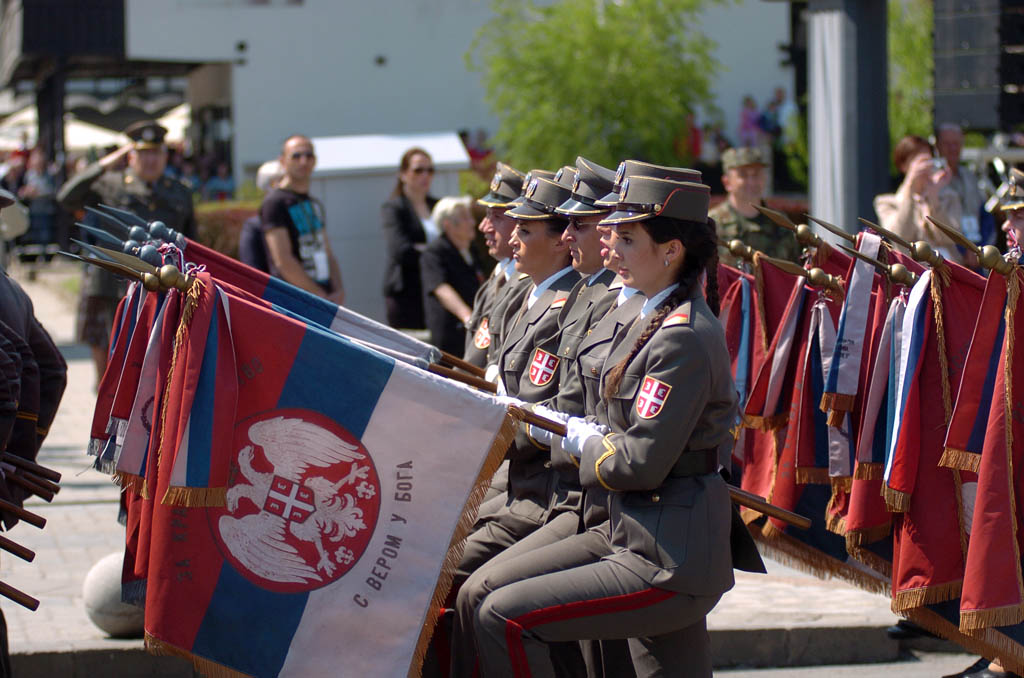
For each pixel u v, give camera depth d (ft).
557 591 18.95
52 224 117.70
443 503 19.61
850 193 50.75
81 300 49.98
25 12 122.11
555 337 22.40
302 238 43.06
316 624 19.45
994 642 22.30
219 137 143.64
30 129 170.71
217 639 19.39
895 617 29.27
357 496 19.60
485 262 44.45
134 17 128.06
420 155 45.83
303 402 19.61
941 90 50.98
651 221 18.85
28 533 35.83
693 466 19.11
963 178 42.34
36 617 28.35
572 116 126.21
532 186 23.15
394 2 138.51
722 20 147.95
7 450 22.72
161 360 20.02
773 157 125.59
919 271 25.00
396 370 19.61
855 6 50.29
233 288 20.31
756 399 27.37
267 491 19.54
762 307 28.84
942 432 22.84
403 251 45.34
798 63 149.28
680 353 18.63
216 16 132.46
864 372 25.16
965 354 22.76
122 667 26.13
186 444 19.04
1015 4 49.44
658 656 19.90
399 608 19.48
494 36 131.85
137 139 47.01
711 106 132.57
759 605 30.27
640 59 125.80
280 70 136.05
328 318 22.95
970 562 21.77
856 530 24.36
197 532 19.44
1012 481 21.84
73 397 58.08
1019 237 25.31
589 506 20.02
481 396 19.69
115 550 34.14
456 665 20.35
